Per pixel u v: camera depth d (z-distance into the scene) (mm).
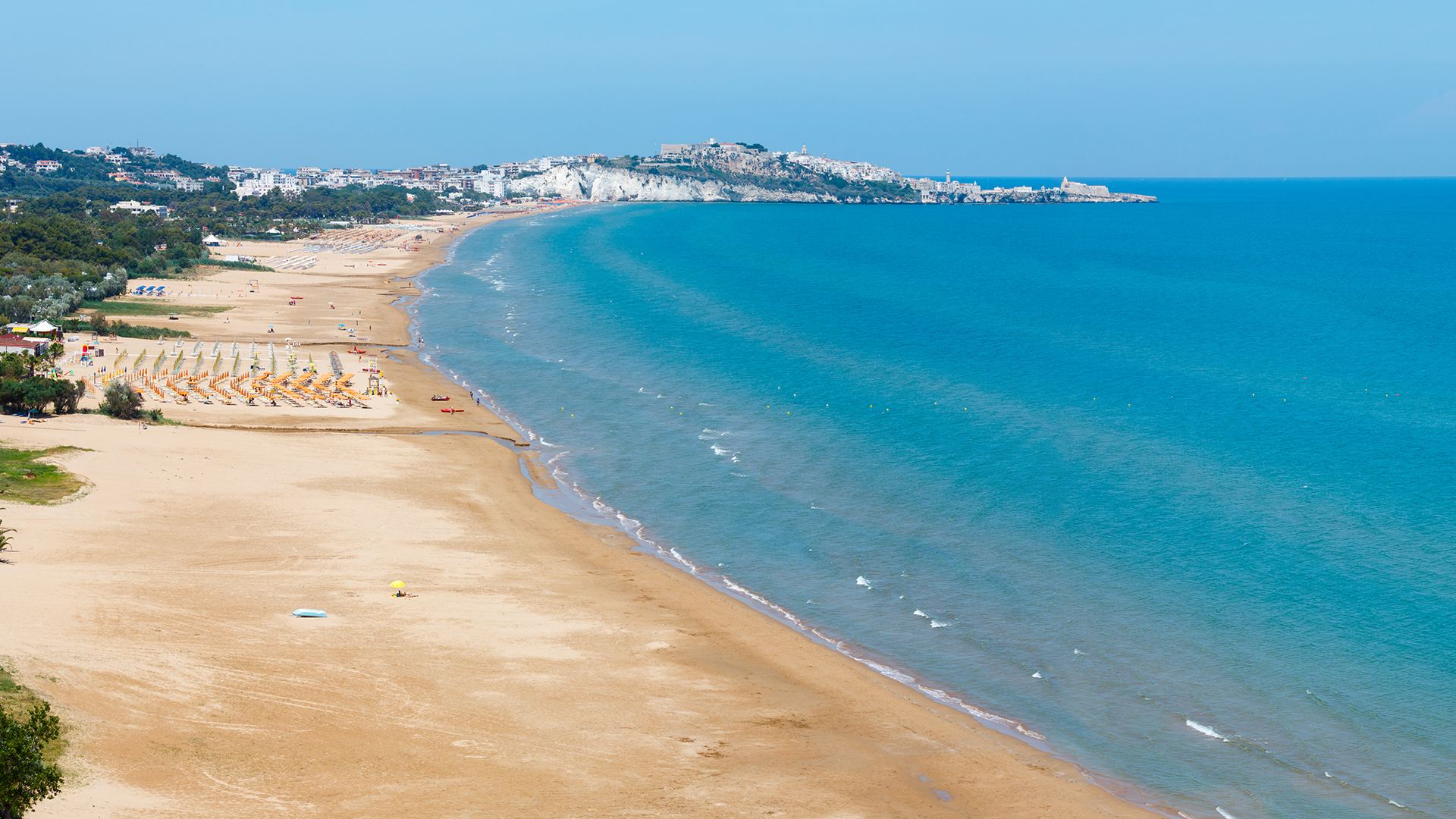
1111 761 46031
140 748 41250
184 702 45094
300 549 66000
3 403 95375
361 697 47219
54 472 76062
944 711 50031
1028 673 53625
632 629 57406
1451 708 49750
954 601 62219
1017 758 46000
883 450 92688
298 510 73375
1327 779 44656
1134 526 73438
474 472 86125
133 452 83688
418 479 83000
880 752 45938
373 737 43844
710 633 57406
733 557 69188
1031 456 90250
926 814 41344
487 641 54438
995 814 41688
